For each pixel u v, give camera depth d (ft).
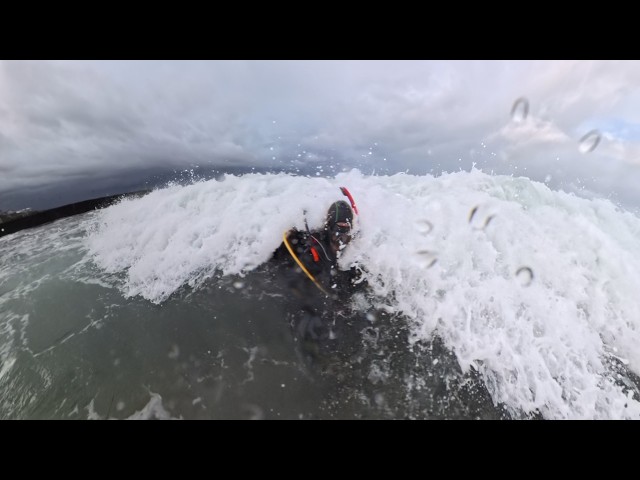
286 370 6.32
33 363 6.63
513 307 7.50
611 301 7.80
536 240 8.86
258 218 10.63
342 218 8.33
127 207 13.89
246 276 8.98
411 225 9.78
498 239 8.96
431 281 8.28
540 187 10.53
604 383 6.43
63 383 6.12
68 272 10.02
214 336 7.13
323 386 6.04
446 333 7.20
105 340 7.11
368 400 5.82
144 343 6.97
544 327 7.19
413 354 6.75
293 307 7.89
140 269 9.70
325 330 7.30
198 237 10.50
